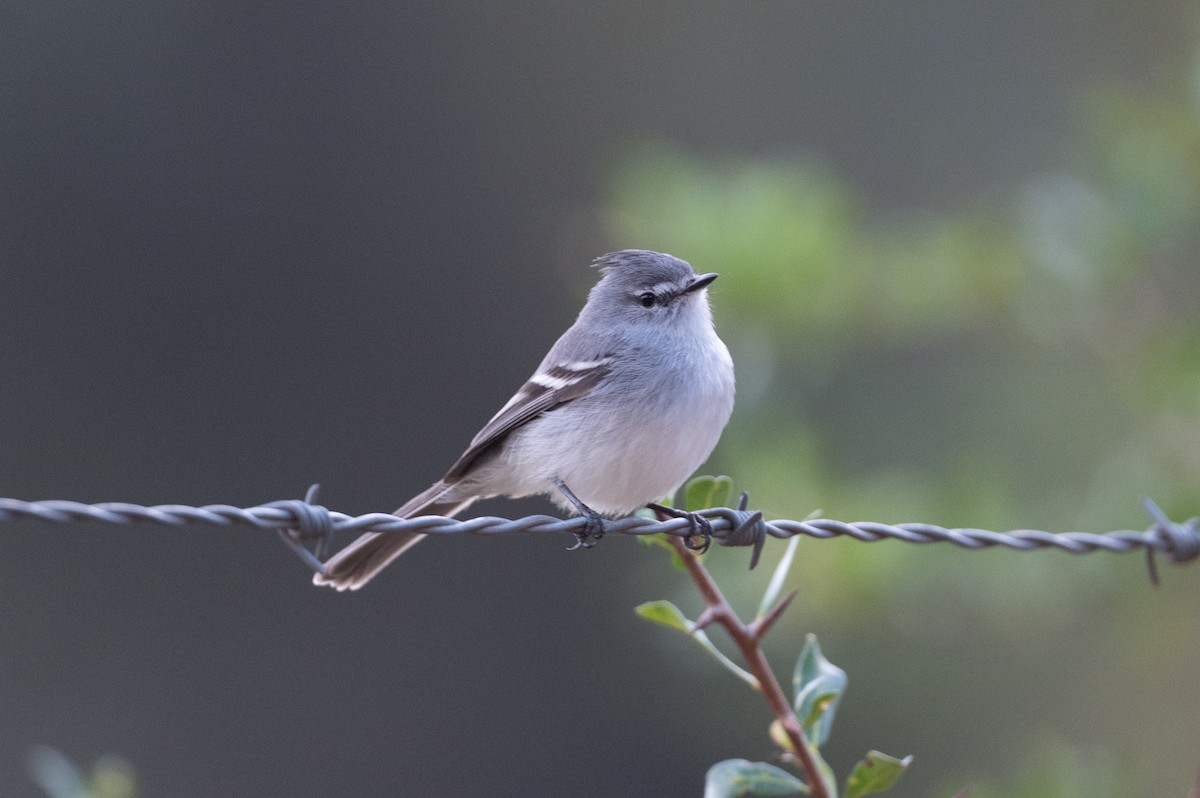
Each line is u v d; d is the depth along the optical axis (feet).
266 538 61.11
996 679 36.94
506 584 61.87
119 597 57.77
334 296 68.54
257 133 68.08
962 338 36.58
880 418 39.99
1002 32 63.10
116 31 66.03
